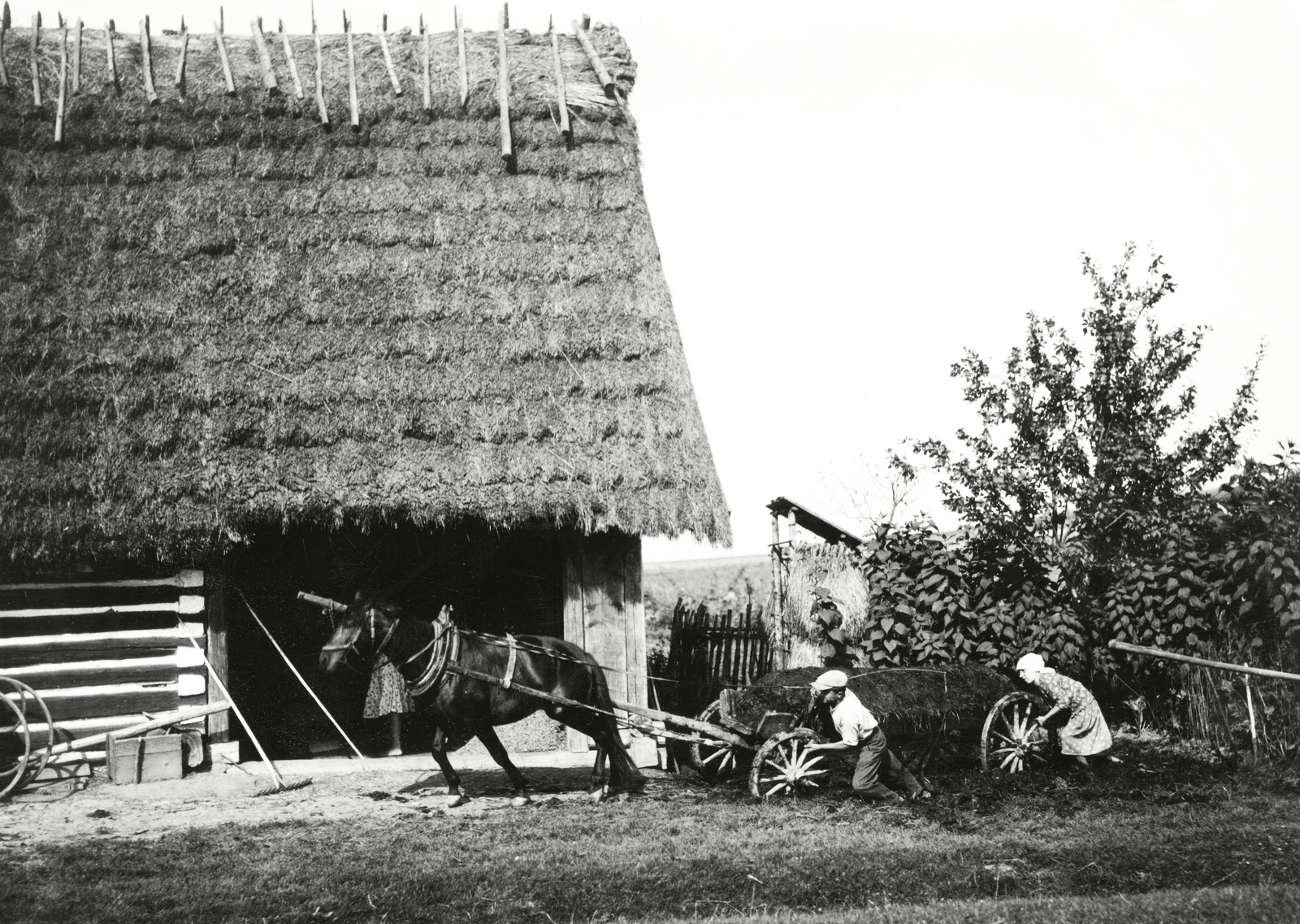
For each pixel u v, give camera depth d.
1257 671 11.20
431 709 11.03
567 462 13.20
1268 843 8.65
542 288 14.45
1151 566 14.02
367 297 14.07
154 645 12.91
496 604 16.16
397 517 13.09
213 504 12.40
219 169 14.80
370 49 16.55
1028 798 10.45
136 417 12.77
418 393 13.45
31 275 13.55
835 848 8.76
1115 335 15.51
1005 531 14.98
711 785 11.78
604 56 16.92
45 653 12.62
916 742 11.72
